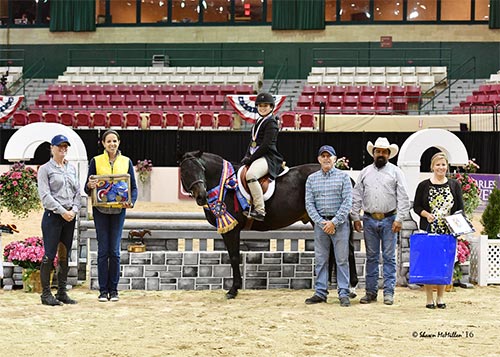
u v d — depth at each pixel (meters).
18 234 13.70
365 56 29.05
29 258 8.73
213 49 29.80
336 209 8.18
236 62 29.69
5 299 8.34
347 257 8.21
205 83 27.72
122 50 30.12
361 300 8.35
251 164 8.45
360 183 8.45
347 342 6.31
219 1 30.20
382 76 27.09
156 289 9.09
